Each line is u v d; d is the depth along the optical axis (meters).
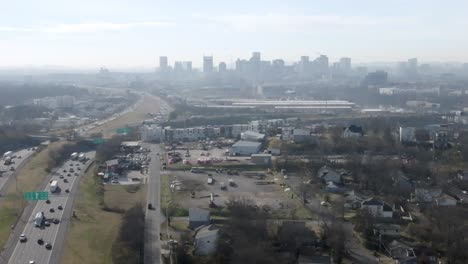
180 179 136.88
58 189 125.19
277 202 114.25
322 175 132.62
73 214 104.62
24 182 132.25
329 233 89.25
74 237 91.50
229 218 98.81
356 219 98.12
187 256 83.62
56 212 106.50
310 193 119.19
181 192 123.38
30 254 84.38
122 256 80.81
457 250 83.69
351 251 87.12
